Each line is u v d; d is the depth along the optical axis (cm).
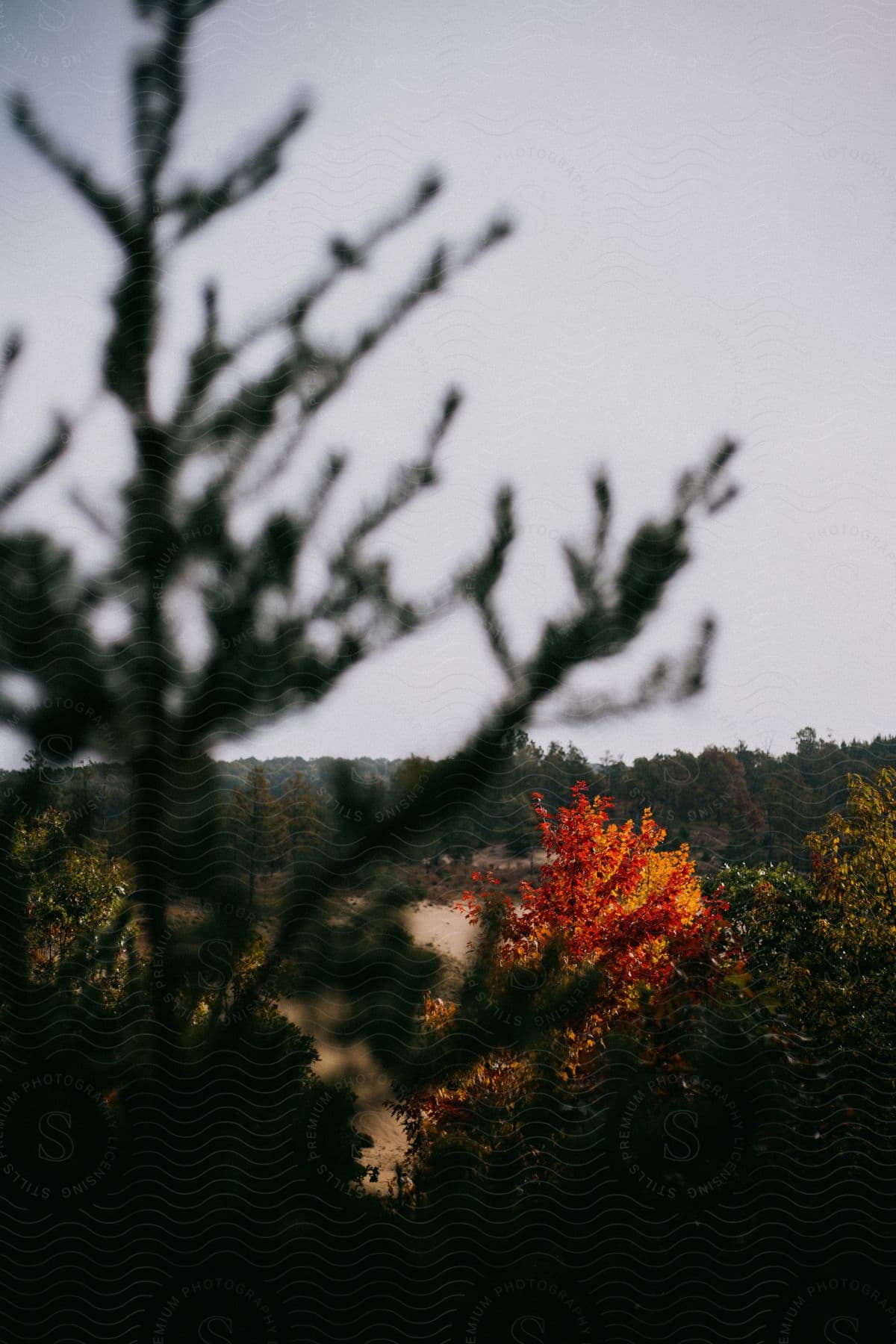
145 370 370
